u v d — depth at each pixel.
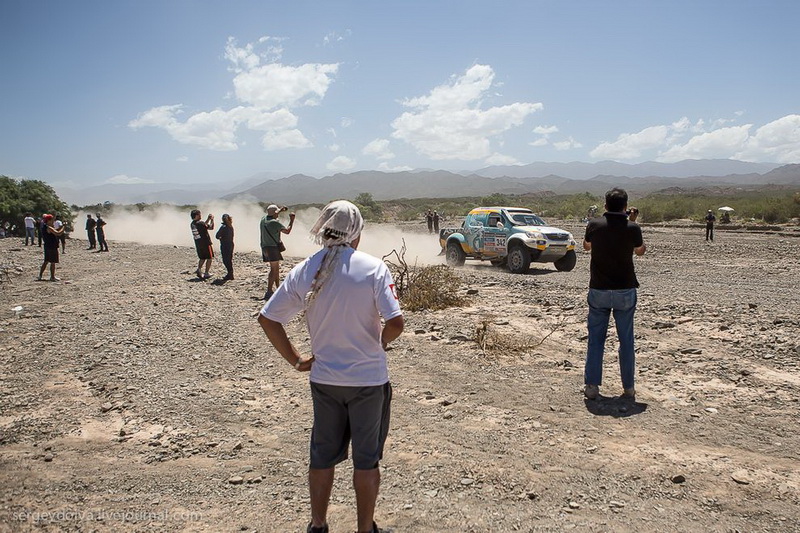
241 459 4.46
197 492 3.93
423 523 3.49
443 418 5.31
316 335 2.96
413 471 4.22
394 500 3.78
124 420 5.27
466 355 7.40
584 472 4.19
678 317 9.49
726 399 5.67
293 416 5.39
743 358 7.07
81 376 6.58
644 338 8.17
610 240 5.48
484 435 4.89
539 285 13.45
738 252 21.83
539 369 6.81
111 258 22.12
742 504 3.72
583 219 47.97
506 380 6.41
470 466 4.29
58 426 5.12
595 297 5.62
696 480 4.04
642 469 4.22
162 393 6.00
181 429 5.07
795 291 12.44
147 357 7.36
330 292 2.87
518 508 3.68
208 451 4.61
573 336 8.34
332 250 2.94
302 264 2.99
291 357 3.04
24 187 39.00
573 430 4.98
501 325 9.05
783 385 6.01
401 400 5.83
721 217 40.53
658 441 4.73
